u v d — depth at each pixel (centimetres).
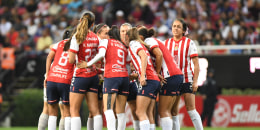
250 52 4962
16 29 6100
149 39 2545
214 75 4744
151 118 2558
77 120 2447
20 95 5241
